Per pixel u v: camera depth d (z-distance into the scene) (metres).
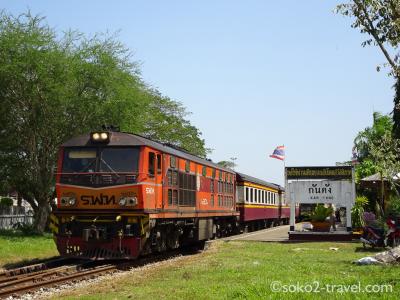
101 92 29.27
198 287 10.24
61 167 16.19
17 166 28.64
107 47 29.77
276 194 44.44
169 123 50.06
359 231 25.62
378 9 13.24
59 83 27.28
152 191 16.20
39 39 27.55
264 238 25.66
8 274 13.50
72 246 15.81
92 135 16.19
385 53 13.41
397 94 28.95
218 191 24.86
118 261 16.89
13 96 27.41
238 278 11.38
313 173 24.81
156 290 10.23
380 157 17.11
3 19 27.64
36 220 29.08
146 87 34.16
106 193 15.62
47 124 28.36
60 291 11.27
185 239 20.92
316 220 24.56
